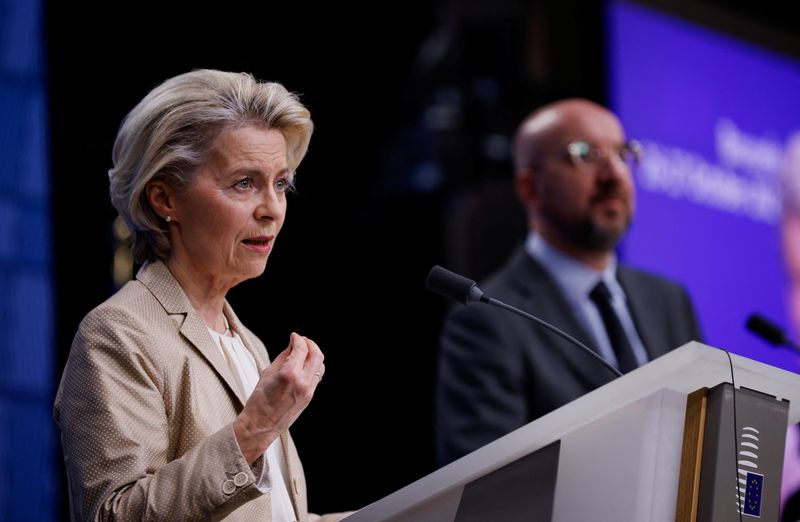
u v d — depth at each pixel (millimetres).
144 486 4914
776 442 4965
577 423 4715
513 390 9266
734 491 4758
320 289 16250
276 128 5840
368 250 16391
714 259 14922
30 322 11938
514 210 15680
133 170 5699
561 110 10680
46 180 12258
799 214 16141
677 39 15570
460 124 15695
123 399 5148
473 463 4719
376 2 16141
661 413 4758
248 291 15938
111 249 12484
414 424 16422
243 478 4914
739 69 16078
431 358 16453
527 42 15742
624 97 14977
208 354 5559
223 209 5613
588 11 15289
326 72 16031
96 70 12961
